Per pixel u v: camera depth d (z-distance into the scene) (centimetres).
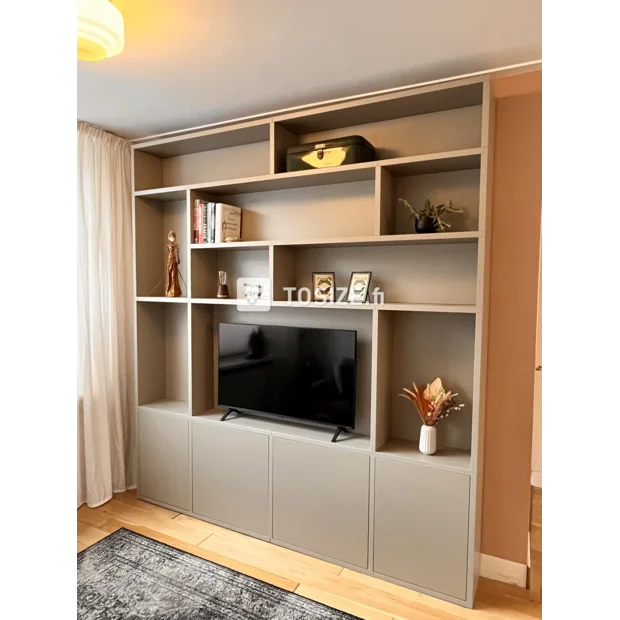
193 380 296
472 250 233
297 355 264
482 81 201
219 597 215
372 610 208
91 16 138
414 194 244
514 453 228
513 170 221
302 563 243
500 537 232
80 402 294
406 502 223
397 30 177
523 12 164
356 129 260
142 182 319
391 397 254
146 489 312
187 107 258
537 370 222
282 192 287
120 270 322
